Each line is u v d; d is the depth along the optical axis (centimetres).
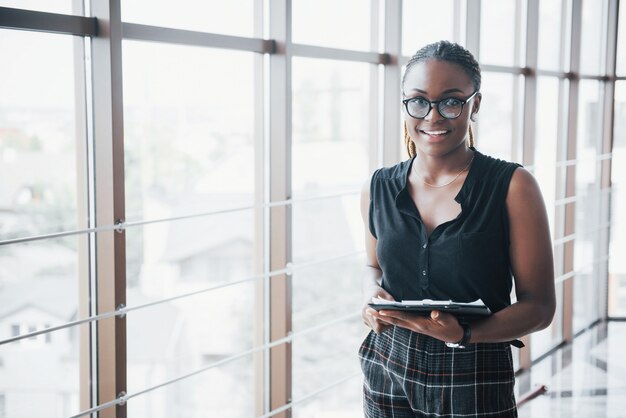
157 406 242
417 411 141
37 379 203
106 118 195
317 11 277
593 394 356
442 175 140
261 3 254
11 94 189
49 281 201
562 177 454
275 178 259
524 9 395
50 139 196
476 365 134
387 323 139
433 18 341
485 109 372
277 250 261
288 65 252
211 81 243
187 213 243
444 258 137
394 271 144
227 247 256
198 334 251
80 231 181
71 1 194
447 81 133
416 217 141
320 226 291
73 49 197
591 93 483
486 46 370
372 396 148
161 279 239
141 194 229
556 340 447
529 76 397
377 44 307
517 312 133
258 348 245
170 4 224
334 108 289
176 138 236
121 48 194
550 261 136
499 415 136
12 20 176
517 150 402
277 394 267
